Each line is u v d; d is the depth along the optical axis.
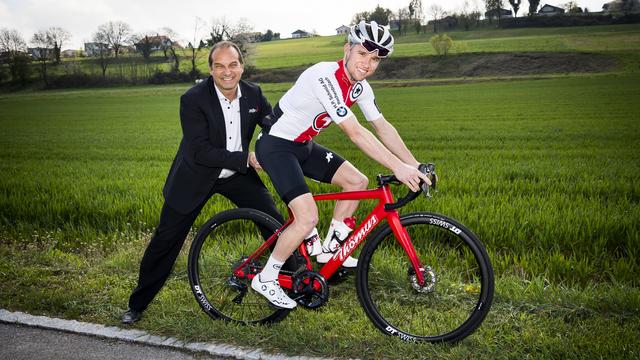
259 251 3.43
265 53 111.00
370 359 2.97
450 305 3.56
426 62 84.38
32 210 6.73
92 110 41.16
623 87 43.47
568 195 7.21
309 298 3.27
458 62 82.50
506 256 4.64
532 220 5.43
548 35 103.38
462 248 4.98
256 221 3.40
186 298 3.81
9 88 83.50
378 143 2.94
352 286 3.90
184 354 3.09
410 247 3.04
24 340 3.26
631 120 21.61
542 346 2.95
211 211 6.02
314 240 3.39
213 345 3.15
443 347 3.03
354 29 2.87
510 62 78.69
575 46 86.06
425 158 12.31
